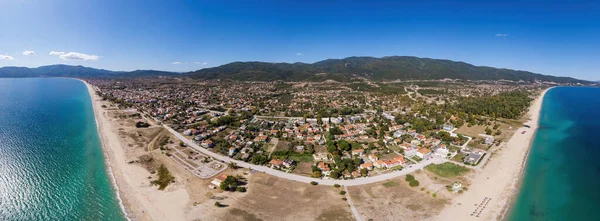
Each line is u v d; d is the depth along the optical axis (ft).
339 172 354.33
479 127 589.32
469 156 408.67
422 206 281.13
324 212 269.85
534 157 425.28
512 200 296.10
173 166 381.60
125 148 454.81
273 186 321.73
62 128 584.81
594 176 358.02
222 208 277.03
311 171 363.56
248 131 552.41
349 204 283.79
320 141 490.49
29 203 287.07
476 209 277.44
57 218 263.29
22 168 368.27
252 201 289.53
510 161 402.11
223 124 614.75
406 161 395.14
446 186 322.34
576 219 264.93
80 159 404.98
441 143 478.59
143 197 300.61
